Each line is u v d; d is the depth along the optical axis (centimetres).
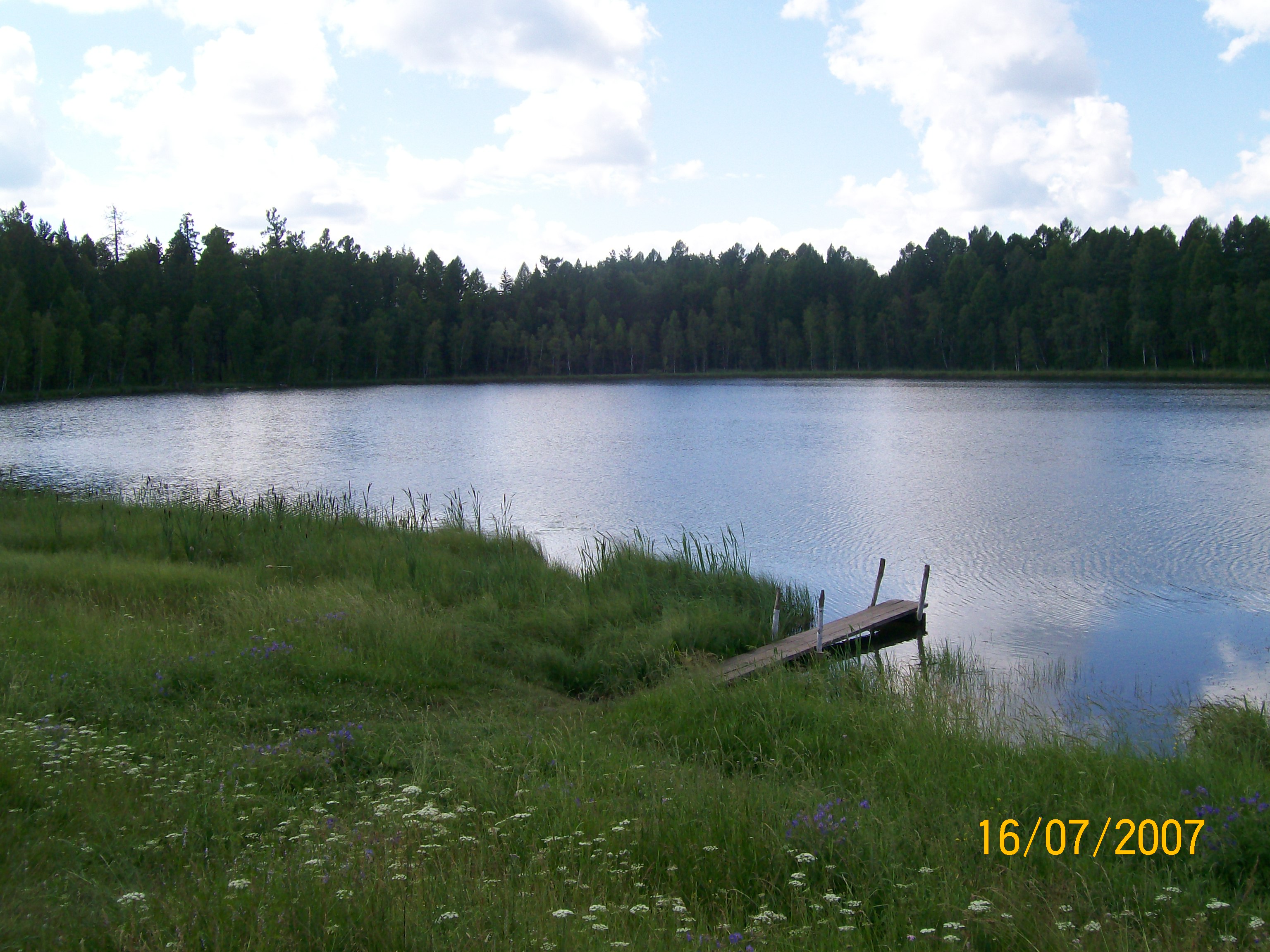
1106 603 1559
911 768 699
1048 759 703
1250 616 1471
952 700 923
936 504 2503
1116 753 750
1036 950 407
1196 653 1289
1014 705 1055
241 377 9700
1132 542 2017
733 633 1266
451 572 1448
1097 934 426
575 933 396
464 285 13050
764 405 6875
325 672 902
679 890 479
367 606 1127
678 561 1576
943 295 11012
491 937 389
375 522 1883
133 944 371
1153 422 4725
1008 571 1777
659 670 1080
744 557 1897
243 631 1009
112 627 980
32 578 1226
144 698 785
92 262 10006
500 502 2592
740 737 802
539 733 770
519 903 426
